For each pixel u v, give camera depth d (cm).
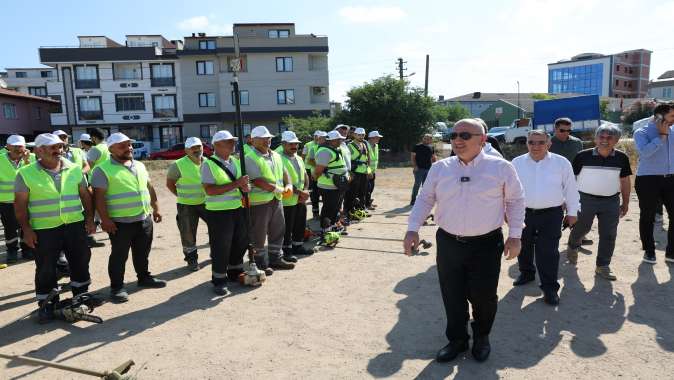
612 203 539
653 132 573
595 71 9775
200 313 477
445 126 3838
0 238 895
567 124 605
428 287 540
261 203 589
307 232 798
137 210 523
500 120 6341
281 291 539
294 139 682
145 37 4712
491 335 407
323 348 391
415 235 350
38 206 463
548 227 474
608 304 471
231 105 4225
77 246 493
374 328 430
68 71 4222
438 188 342
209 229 534
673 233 586
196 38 4284
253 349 392
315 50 4181
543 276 480
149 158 3316
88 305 487
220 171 537
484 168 329
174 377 349
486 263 338
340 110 3116
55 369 368
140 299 524
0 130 3581
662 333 404
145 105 4291
